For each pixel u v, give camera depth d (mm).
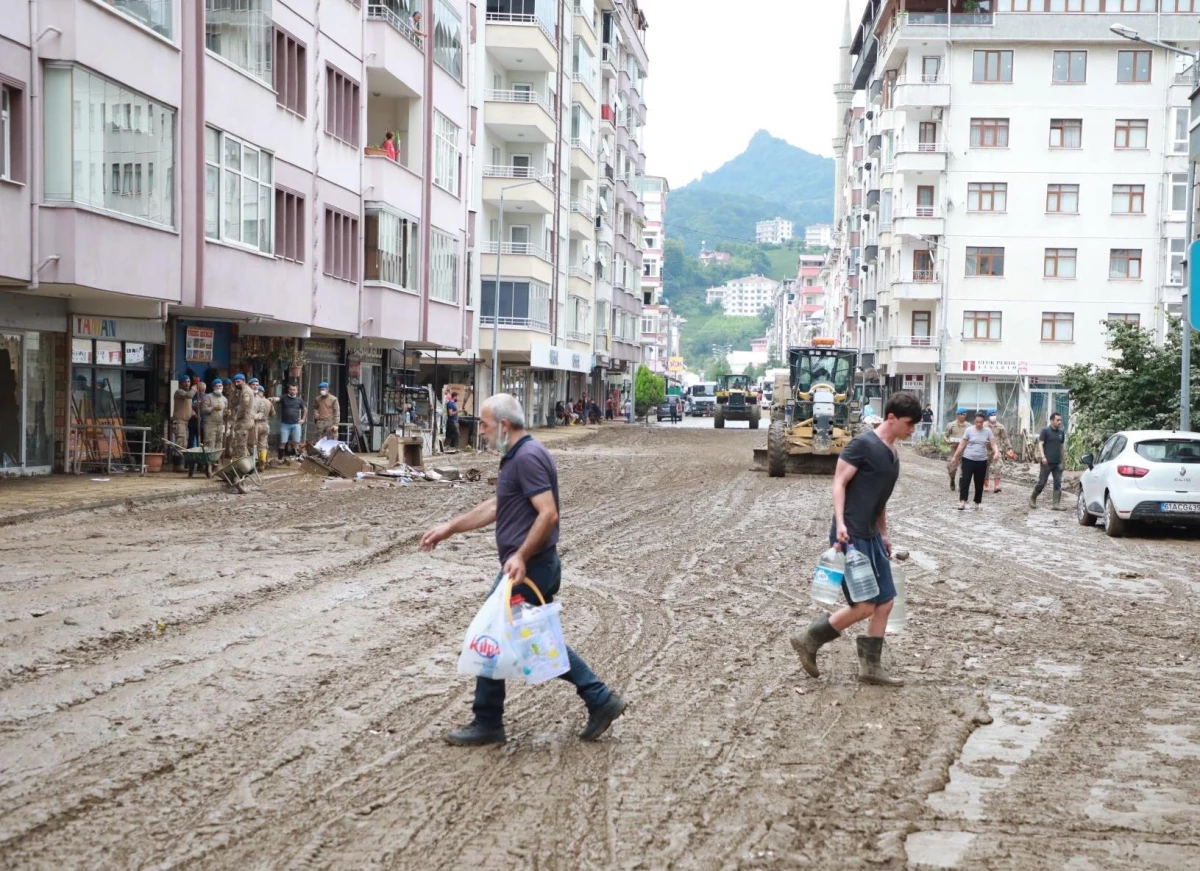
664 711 7609
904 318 65188
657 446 48062
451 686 8078
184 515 17766
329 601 11062
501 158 57094
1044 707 8016
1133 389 28516
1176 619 11602
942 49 62938
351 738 6789
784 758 6660
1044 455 24234
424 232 35031
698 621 10797
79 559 12859
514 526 6738
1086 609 12047
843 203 112000
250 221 24922
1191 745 7141
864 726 7348
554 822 5539
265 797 5758
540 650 6652
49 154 18203
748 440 55500
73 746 6449
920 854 5297
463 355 50875
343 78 30047
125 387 24719
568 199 66312
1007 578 14117
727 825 5559
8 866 4848
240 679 8039
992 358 63531
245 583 11703
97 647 8805
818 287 198875
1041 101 62656
